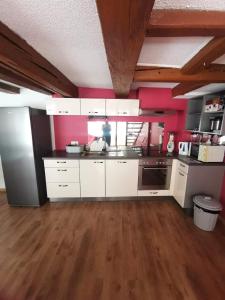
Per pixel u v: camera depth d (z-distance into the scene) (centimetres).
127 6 65
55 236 223
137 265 180
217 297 149
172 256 193
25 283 160
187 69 167
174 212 281
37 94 323
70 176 299
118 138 348
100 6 65
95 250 200
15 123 267
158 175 304
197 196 251
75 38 130
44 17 103
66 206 299
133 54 110
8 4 90
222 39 108
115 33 84
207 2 82
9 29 117
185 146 308
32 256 191
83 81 278
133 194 312
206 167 256
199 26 88
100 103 297
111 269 175
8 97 323
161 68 185
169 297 149
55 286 157
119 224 249
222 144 260
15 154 278
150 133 350
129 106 300
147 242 214
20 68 138
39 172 296
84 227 242
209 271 175
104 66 201
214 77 182
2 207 297
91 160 293
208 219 230
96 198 317
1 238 220
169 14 87
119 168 298
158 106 329
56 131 345
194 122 319
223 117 227
